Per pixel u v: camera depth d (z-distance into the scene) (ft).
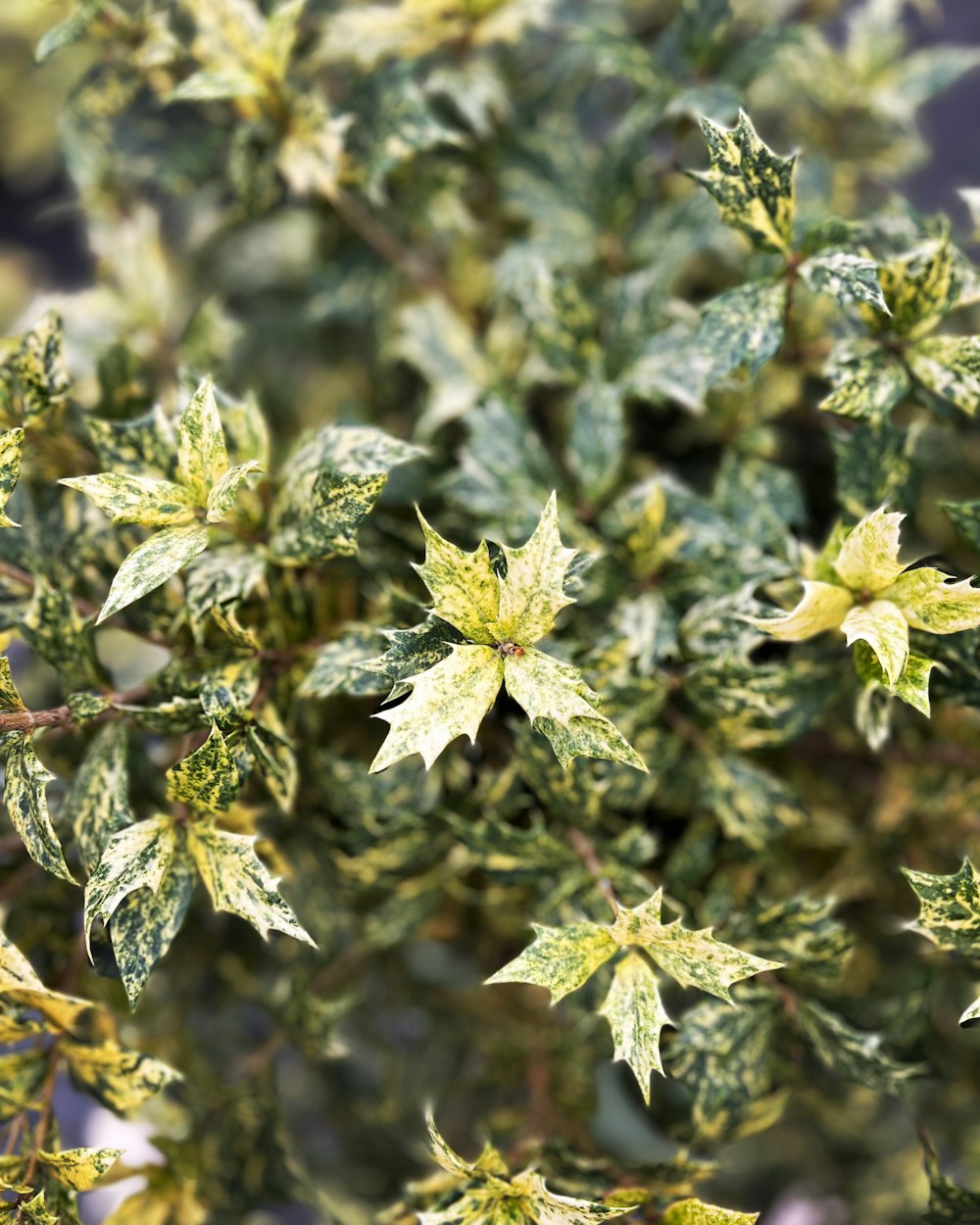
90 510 2.60
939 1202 2.51
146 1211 2.62
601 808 2.60
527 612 2.27
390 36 2.81
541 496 2.66
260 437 2.49
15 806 2.36
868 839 2.75
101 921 2.39
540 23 2.83
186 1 2.67
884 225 2.61
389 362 3.01
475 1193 2.40
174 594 2.54
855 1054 2.49
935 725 2.75
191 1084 2.74
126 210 3.03
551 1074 2.81
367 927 2.67
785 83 3.11
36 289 4.79
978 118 4.27
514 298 2.89
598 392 2.68
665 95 2.86
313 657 2.53
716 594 2.59
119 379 2.69
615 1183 2.50
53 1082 2.49
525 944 2.69
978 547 2.45
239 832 2.48
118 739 2.43
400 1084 2.98
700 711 2.59
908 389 2.49
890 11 3.03
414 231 2.97
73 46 4.16
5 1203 2.37
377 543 2.65
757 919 2.51
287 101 2.73
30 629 2.49
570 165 2.96
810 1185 3.17
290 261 3.33
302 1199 2.75
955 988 2.84
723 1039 2.49
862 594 2.37
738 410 2.71
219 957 2.87
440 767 2.63
